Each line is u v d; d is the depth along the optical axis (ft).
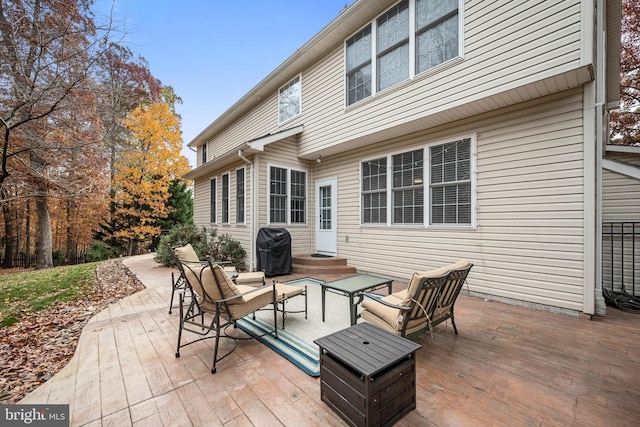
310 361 8.48
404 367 6.04
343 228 23.81
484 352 9.04
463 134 16.14
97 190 26.76
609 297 14.12
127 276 22.53
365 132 19.24
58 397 6.85
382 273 20.63
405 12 16.90
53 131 20.92
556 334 10.45
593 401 6.56
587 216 12.12
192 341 9.68
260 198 23.03
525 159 13.89
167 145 47.55
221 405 6.53
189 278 9.29
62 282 19.77
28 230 44.88
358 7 18.01
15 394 7.02
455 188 16.62
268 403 6.60
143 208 47.19
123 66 21.94
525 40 12.24
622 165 15.85
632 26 30.22
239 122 34.27
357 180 22.59
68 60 18.03
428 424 5.84
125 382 7.50
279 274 21.47
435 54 15.57
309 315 12.81
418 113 16.16
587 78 11.78
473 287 15.69
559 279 12.84
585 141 12.22
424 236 17.99
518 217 14.07
